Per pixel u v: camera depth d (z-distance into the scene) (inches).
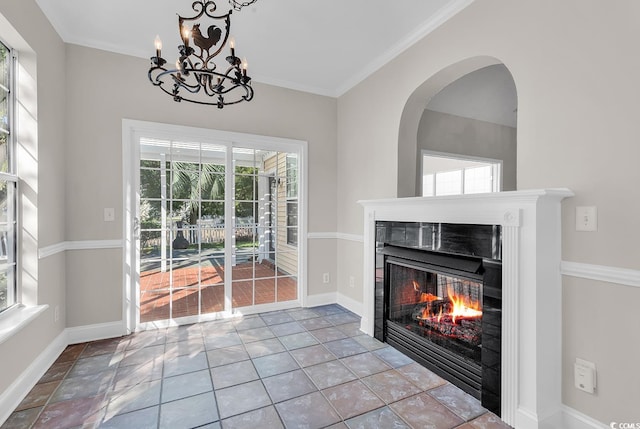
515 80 75.1
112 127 111.0
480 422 67.1
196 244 126.6
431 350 88.4
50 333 91.6
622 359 57.1
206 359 93.7
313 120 147.3
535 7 70.8
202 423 65.7
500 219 68.8
